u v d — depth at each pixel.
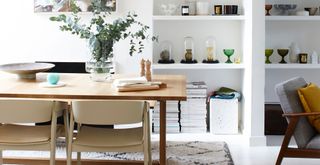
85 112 2.89
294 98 3.69
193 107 5.23
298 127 3.57
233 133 5.23
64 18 3.56
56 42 5.20
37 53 5.21
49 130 3.22
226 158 4.26
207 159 4.22
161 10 5.29
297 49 5.23
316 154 3.51
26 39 5.20
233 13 5.15
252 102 4.71
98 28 3.59
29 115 2.92
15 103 2.89
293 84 3.79
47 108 2.93
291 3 5.41
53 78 3.47
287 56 5.43
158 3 5.37
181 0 5.38
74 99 3.08
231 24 5.39
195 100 5.22
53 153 3.03
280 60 5.46
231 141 4.93
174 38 5.42
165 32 5.41
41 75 3.99
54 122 3.00
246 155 4.41
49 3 5.12
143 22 5.11
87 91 3.20
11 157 3.98
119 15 5.12
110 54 3.66
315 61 5.16
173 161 4.15
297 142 3.59
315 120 3.64
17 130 3.21
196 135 5.15
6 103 2.89
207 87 5.50
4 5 5.17
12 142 2.99
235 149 4.62
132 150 3.00
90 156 4.34
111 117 2.89
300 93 3.68
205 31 5.41
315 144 3.50
